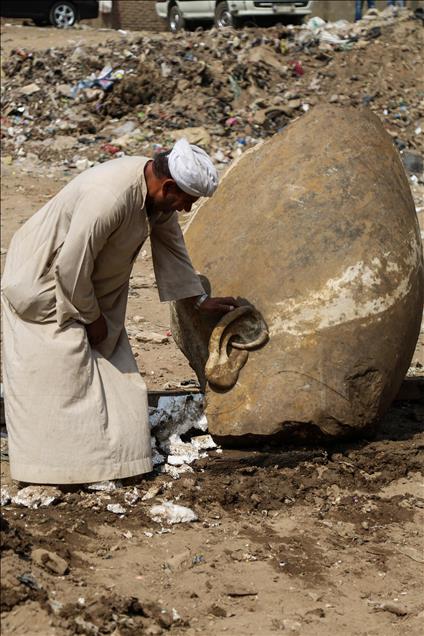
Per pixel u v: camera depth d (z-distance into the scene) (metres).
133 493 5.16
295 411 5.32
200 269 5.80
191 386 7.17
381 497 5.31
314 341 5.36
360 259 5.43
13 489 5.25
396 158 5.88
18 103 17.81
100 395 5.24
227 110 17.05
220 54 18.30
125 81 17.36
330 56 18.45
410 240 5.61
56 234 5.20
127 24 31.36
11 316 5.38
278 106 16.91
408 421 6.23
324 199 5.58
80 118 17.22
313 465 5.48
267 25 23.20
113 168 5.10
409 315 5.54
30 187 14.62
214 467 5.48
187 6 24.34
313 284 5.43
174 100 17.23
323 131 5.82
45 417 5.13
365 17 20.89
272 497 5.22
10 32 22.70
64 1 26.11
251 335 5.46
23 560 4.16
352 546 4.83
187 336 5.81
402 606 4.29
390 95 17.38
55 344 5.19
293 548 4.76
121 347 5.54
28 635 3.69
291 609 4.19
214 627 3.99
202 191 5.06
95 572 4.32
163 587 4.28
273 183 5.78
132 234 5.16
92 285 5.21
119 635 3.79
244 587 4.34
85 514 4.93
